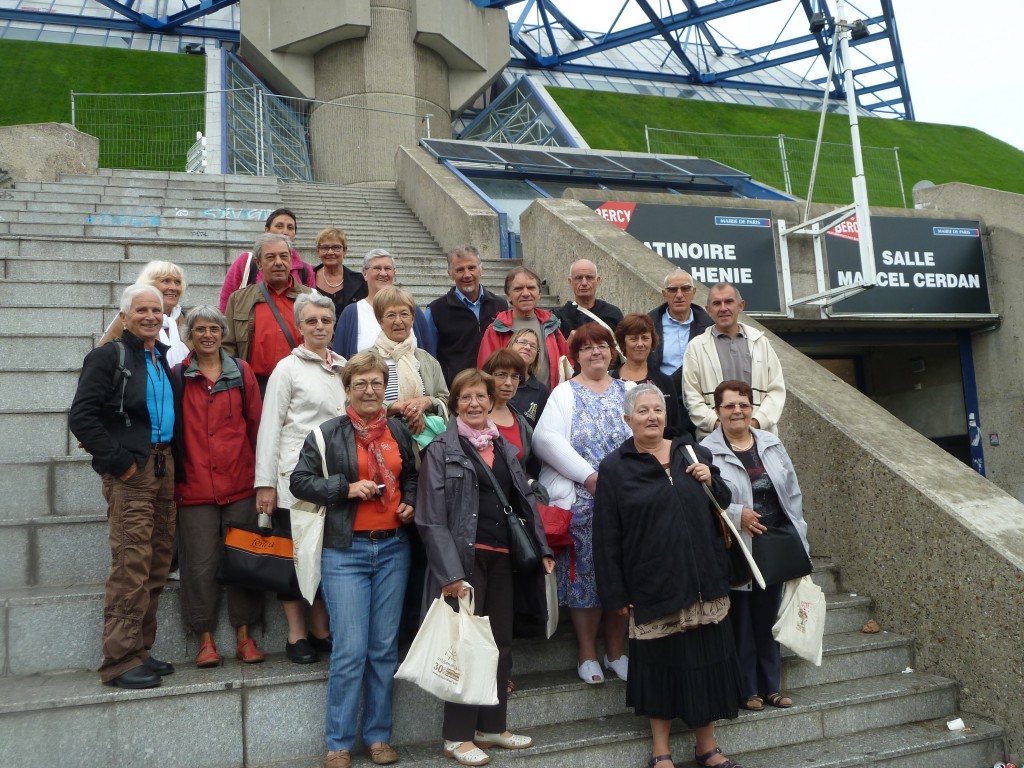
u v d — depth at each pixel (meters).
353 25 26.69
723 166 19.66
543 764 4.16
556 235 10.09
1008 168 30.67
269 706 4.10
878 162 28.59
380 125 26.88
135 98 24.73
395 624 4.20
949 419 16.42
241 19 27.75
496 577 4.27
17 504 5.19
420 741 4.38
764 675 4.79
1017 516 5.23
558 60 39.56
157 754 3.91
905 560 5.44
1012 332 14.60
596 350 5.04
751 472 4.89
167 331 5.27
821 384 6.42
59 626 4.30
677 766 4.43
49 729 3.78
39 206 11.30
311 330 4.59
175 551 4.91
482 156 16.86
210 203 13.22
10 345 6.47
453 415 4.51
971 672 5.04
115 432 4.12
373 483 4.11
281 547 4.38
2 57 26.36
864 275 11.66
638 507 4.30
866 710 4.88
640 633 4.24
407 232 13.69
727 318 5.70
